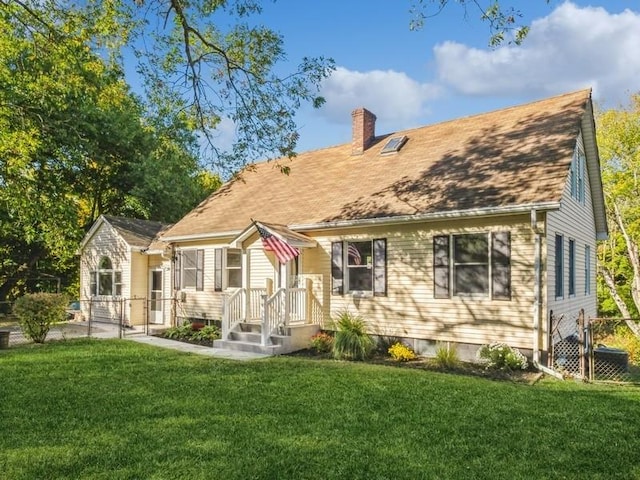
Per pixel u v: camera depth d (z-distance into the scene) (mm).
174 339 15336
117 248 20328
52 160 21844
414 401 7406
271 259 15359
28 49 13445
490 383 8781
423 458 5113
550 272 10859
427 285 12156
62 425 6195
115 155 26031
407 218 12016
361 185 15203
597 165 16156
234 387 8344
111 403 7266
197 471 4746
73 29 12453
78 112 22188
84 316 21703
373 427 6137
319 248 14312
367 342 12125
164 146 15734
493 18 8719
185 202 27984
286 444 5504
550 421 6395
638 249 26781
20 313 13797
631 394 8141
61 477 4609
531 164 11836
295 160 20188
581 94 14250
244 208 17609
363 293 13414
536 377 9680
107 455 5148
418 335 12258
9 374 9414
